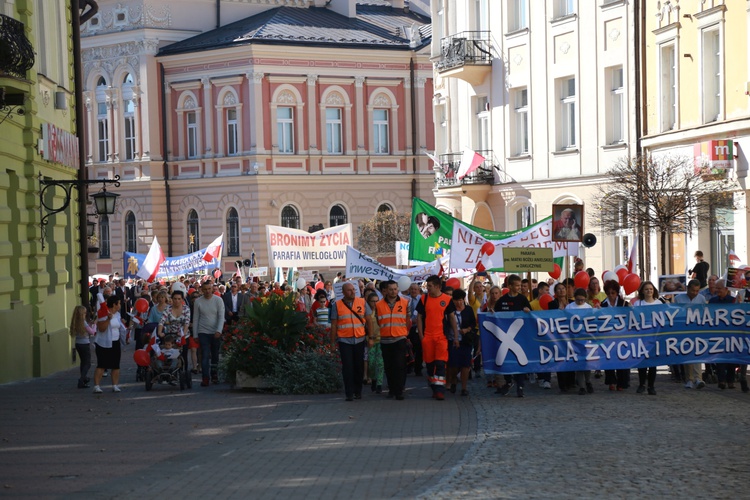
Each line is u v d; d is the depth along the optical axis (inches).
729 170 1229.7
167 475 546.0
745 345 876.6
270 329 935.7
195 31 2728.8
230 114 2642.7
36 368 1096.2
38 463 582.9
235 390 941.8
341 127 2704.2
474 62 1734.7
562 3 1588.3
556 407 784.9
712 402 791.1
